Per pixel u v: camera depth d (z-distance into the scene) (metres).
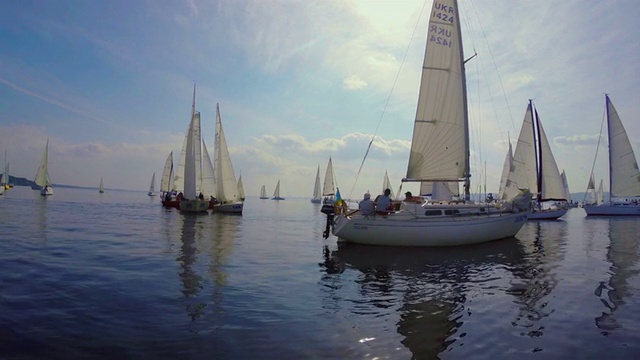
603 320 6.90
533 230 26.78
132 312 6.81
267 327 6.28
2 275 9.25
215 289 8.63
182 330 6.00
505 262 13.21
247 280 9.68
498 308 7.66
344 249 15.76
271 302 7.78
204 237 18.98
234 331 6.04
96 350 5.16
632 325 6.61
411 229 16.12
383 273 11.18
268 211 56.22
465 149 19.58
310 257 13.72
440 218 16.62
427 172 19.73
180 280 9.38
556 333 6.22
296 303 7.81
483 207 18.06
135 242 16.20
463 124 19.59
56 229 19.98
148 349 5.25
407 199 17.33
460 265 12.57
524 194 19.47
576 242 19.22
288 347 5.48
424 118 19.69
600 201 75.44
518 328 6.45
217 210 42.44
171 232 20.75
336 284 9.66
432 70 19.66
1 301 7.16
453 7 19.77
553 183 38.09
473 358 5.22
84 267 10.54
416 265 12.51
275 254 14.18
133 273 10.02
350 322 6.68
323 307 7.58
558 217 39.53
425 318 6.97
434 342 5.79
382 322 6.72
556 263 13.02
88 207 44.12
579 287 9.50
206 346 5.41
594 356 5.32
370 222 16.31
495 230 17.83
